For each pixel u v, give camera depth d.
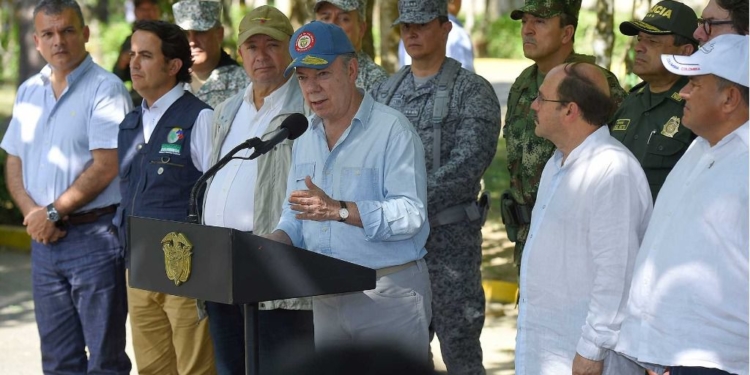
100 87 7.07
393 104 6.66
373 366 2.76
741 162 3.99
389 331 5.19
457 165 6.31
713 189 4.02
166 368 6.77
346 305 5.21
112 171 7.00
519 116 6.42
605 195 4.46
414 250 5.22
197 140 6.42
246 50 6.14
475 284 6.60
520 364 4.77
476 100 6.45
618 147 4.56
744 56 4.00
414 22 6.47
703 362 4.02
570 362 4.61
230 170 6.19
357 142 5.19
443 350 6.61
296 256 4.29
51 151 7.11
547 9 6.23
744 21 4.86
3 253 12.54
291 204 4.80
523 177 6.32
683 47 5.45
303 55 5.04
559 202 4.61
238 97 6.36
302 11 11.21
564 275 4.59
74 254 7.03
